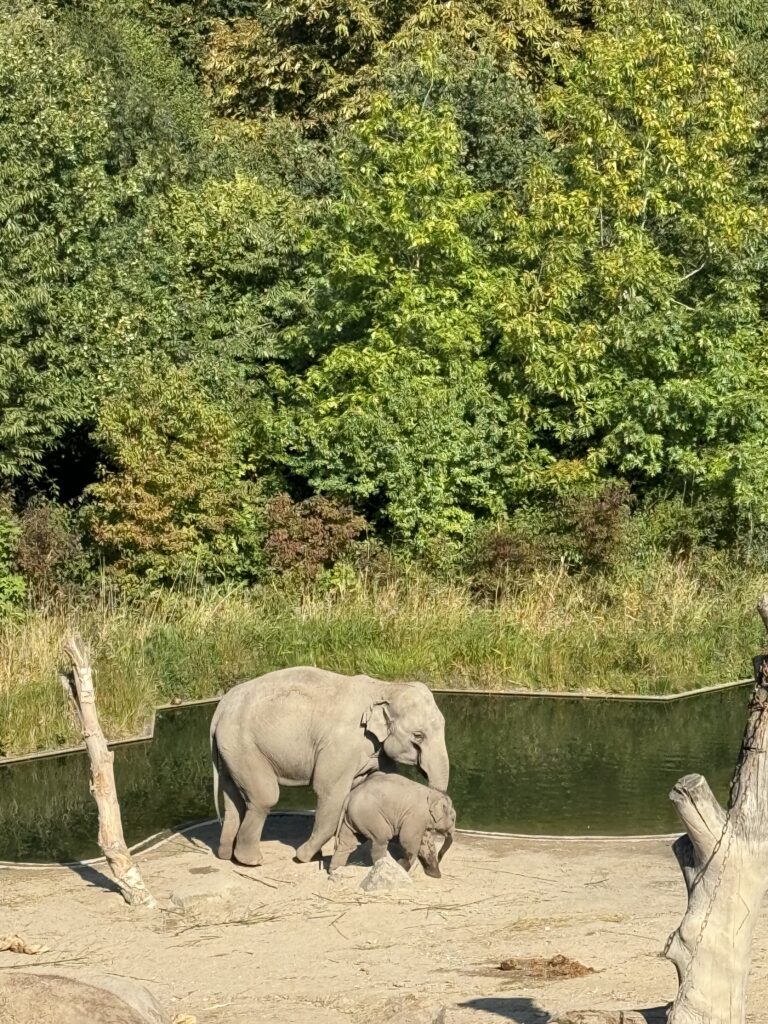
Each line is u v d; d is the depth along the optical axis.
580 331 24.39
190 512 22.98
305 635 19.92
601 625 20.36
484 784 14.43
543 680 19.33
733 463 23.64
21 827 13.50
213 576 23.19
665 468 24.95
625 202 24.91
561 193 25.31
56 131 23.67
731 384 24.50
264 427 24.67
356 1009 7.84
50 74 24.67
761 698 5.82
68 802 14.39
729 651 20.12
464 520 23.86
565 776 14.73
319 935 9.59
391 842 11.86
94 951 9.50
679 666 19.52
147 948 9.52
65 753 16.34
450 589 21.62
